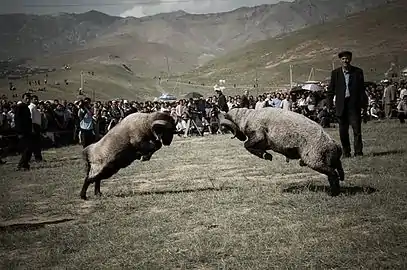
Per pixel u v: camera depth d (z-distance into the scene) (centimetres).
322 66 17662
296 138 920
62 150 2353
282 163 1389
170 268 616
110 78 19575
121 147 1043
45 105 2544
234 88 14200
